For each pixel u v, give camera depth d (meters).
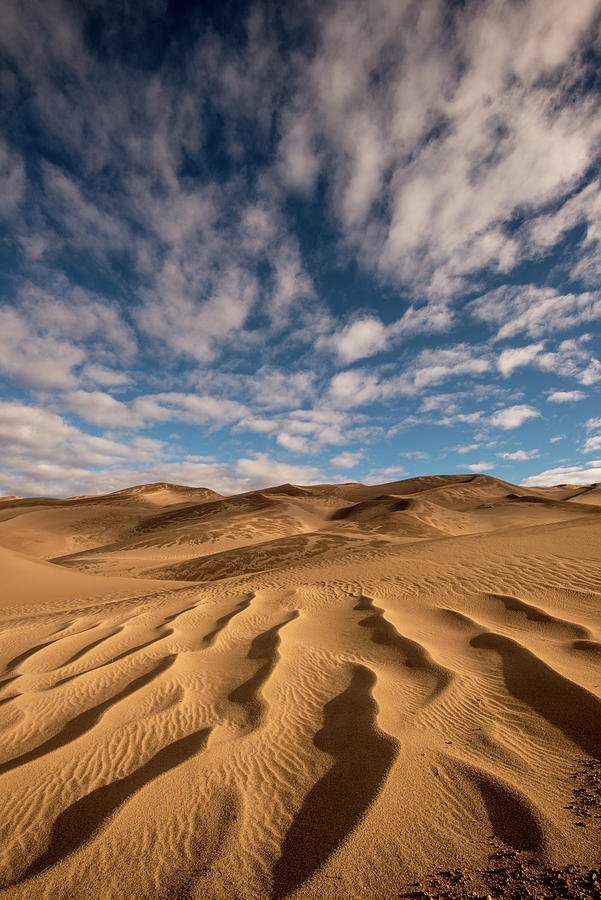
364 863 2.35
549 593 8.18
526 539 14.16
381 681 4.85
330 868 2.31
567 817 2.61
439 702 4.31
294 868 2.34
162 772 3.30
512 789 2.89
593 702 4.05
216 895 2.19
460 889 2.13
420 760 3.30
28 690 5.12
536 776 3.08
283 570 14.40
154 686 4.96
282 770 3.31
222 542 44.81
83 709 4.53
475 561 11.44
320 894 2.15
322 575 12.00
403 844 2.47
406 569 11.44
